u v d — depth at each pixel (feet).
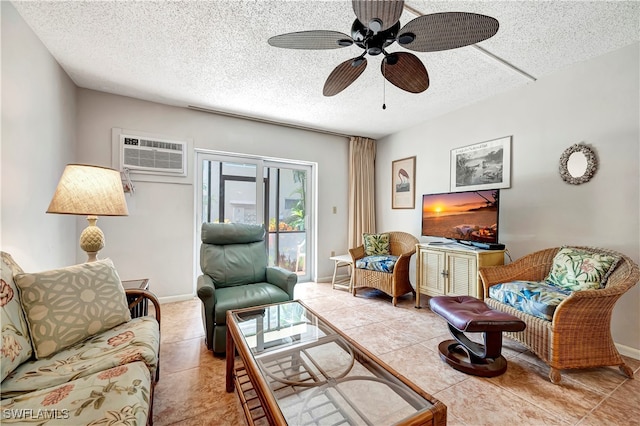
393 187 13.66
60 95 7.63
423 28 4.29
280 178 13.26
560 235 7.75
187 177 10.60
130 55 7.15
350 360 4.26
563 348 5.41
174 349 6.79
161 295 10.18
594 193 7.11
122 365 3.53
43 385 3.14
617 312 6.64
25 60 5.83
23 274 4.05
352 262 11.72
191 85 8.77
